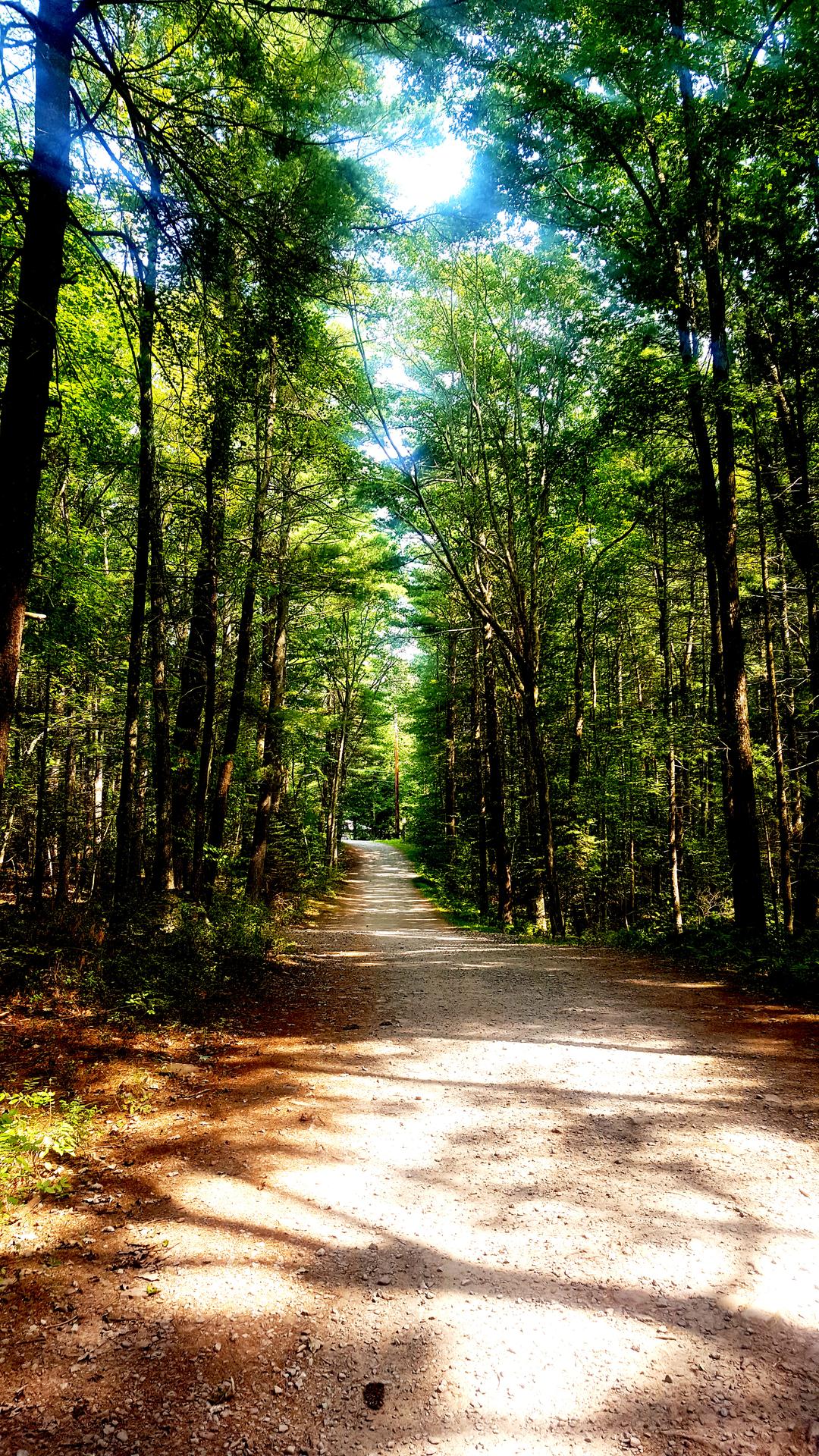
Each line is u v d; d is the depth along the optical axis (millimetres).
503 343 17391
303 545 15766
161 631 10680
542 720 25156
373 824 72438
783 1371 2676
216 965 8891
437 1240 3625
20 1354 2740
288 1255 3488
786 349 11438
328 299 6754
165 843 10539
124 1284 3205
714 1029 7039
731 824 11148
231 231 5988
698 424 11469
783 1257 3373
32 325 5262
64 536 12195
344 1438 2439
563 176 12250
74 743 16781
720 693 14891
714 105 9453
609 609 23625
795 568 14914
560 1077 5934
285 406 12008
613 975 10078
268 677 18875
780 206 9375
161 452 11578
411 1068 6285
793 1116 4945
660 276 10820
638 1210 3852
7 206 5848
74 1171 4176
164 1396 2592
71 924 8445
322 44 5746
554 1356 2791
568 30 9766
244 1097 5516
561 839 23938
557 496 19516
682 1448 2354
